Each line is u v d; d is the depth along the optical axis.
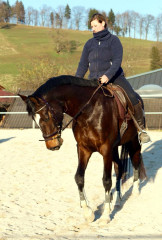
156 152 8.20
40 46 77.06
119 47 4.13
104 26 4.25
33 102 3.40
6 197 4.88
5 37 85.88
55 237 3.40
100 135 3.76
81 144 3.88
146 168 6.71
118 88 4.27
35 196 4.98
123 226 3.74
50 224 3.83
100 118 3.77
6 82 45.94
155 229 3.62
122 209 4.41
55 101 3.57
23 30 98.88
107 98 3.98
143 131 4.57
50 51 72.81
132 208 4.43
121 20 114.88
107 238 3.35
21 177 6.15
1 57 66.62
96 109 3.78
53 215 4.16
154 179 5.90
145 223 3.83
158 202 4.63
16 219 3.97
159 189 5.29
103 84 4.12
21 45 77.81
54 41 76.12
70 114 3.81
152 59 63.31
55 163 7.37
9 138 11.20
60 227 3.73
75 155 8.23
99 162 7.45
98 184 5.64
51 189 5.37
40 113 3.45
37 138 11.09
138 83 21.05
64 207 4.48
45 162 7.48
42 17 133.38
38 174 6.39
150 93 15.75
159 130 13.55
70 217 4.02
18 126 16.08
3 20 119.12
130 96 4.32
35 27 107.50
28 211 4.30
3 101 19.00
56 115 3.54
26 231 3.59
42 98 3.49
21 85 32.53
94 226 3.76
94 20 4.19
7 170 6.70
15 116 16.73
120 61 4.08
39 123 3.52
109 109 3.91
